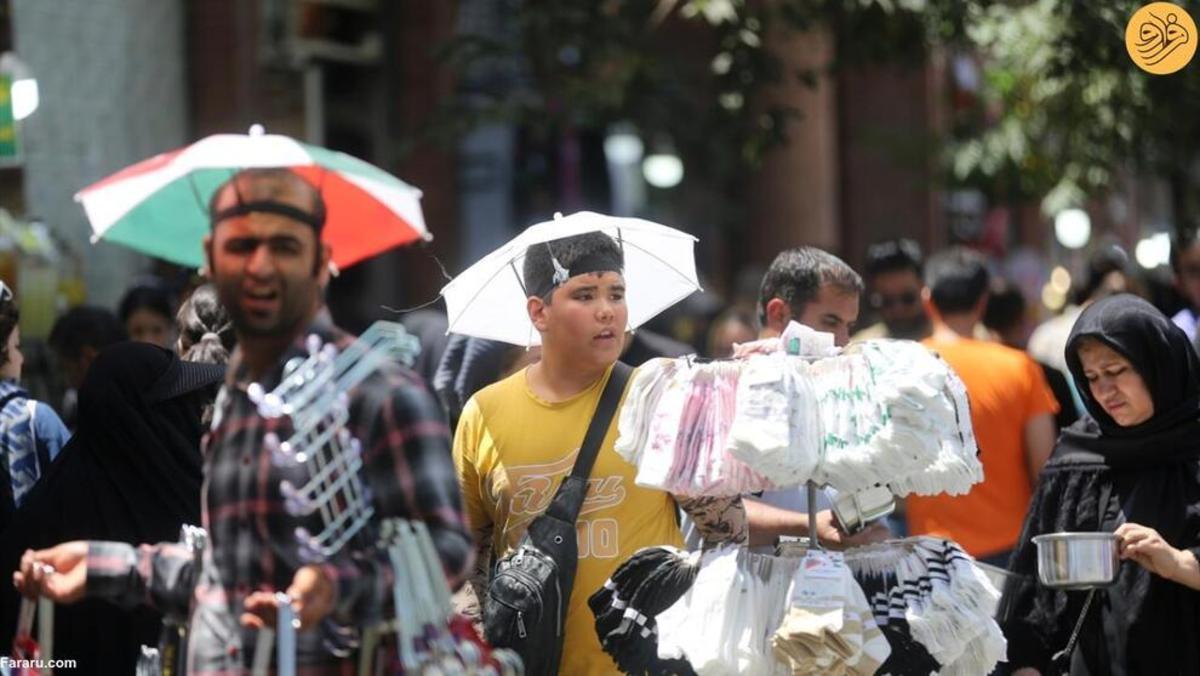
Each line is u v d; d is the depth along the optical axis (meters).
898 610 14.66
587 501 16.31
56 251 33.06
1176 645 16.11
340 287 45.62
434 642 12.34
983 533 22.98
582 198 55.75
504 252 17.31
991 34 37.22
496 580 15.94
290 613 12.01
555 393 16.73
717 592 14.76
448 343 22.70
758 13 39.41
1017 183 42.19
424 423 12.47
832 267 18.92
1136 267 44.97
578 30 39.94
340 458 12.21
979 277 24.03
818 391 14.65
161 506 17.50
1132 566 16.25
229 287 12.63
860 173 58.62
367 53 45.44
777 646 14.33
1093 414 16.80
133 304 26.73
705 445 14.94
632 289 18.41
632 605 15.30
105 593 13.13
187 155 18.11
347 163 19.06
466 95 44.53
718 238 58.88
